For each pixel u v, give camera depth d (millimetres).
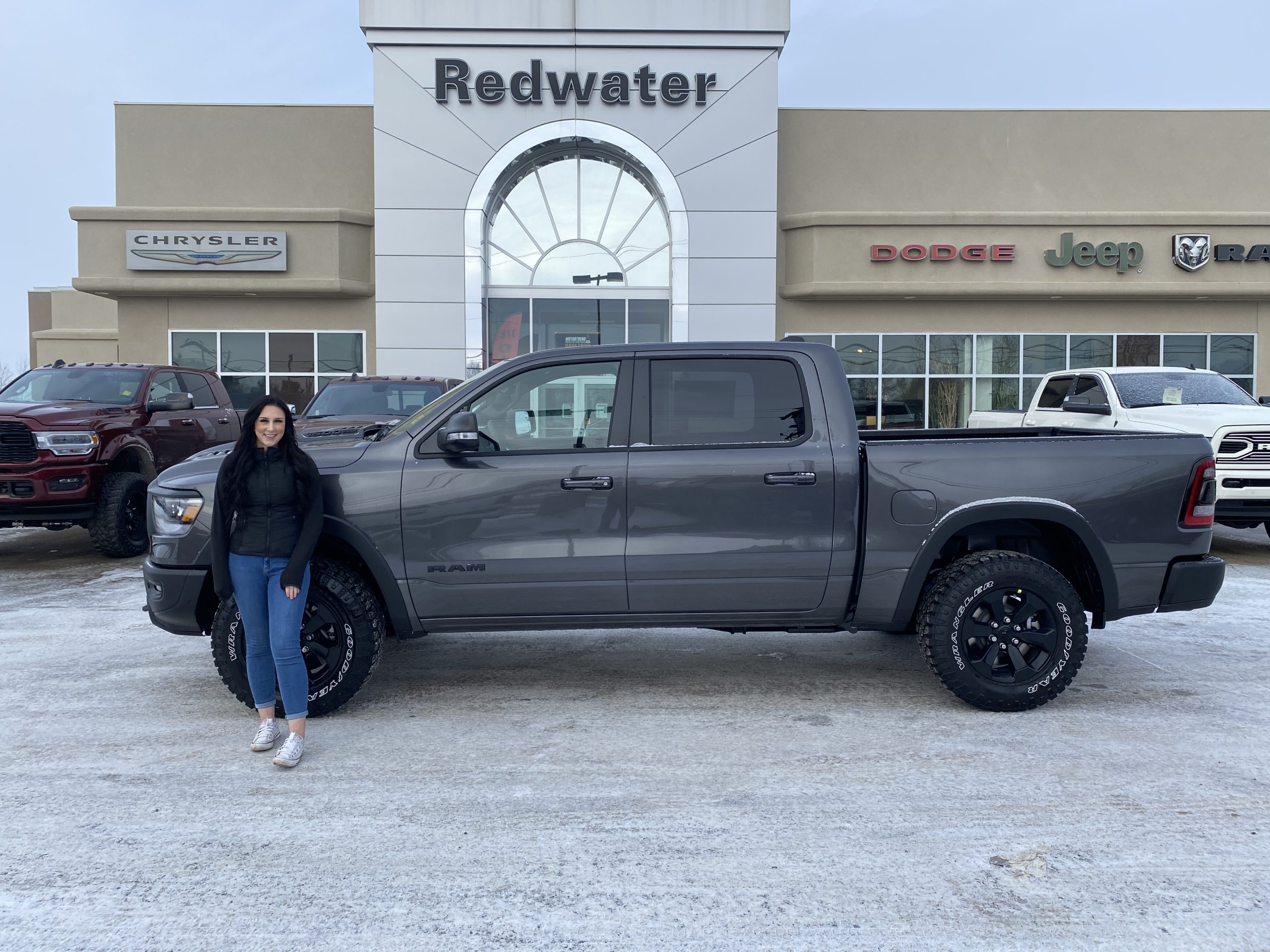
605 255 18859
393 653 5973
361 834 3348
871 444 4723
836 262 18547
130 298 18547
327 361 18906
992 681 4613
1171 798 3635
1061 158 19125
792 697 4992
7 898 2895
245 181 18953
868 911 2820
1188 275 18578
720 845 3260
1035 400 12117
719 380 4754
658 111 18016
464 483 4586
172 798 3666
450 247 18062
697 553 4648
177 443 10656
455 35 17812
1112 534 4668
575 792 3719
